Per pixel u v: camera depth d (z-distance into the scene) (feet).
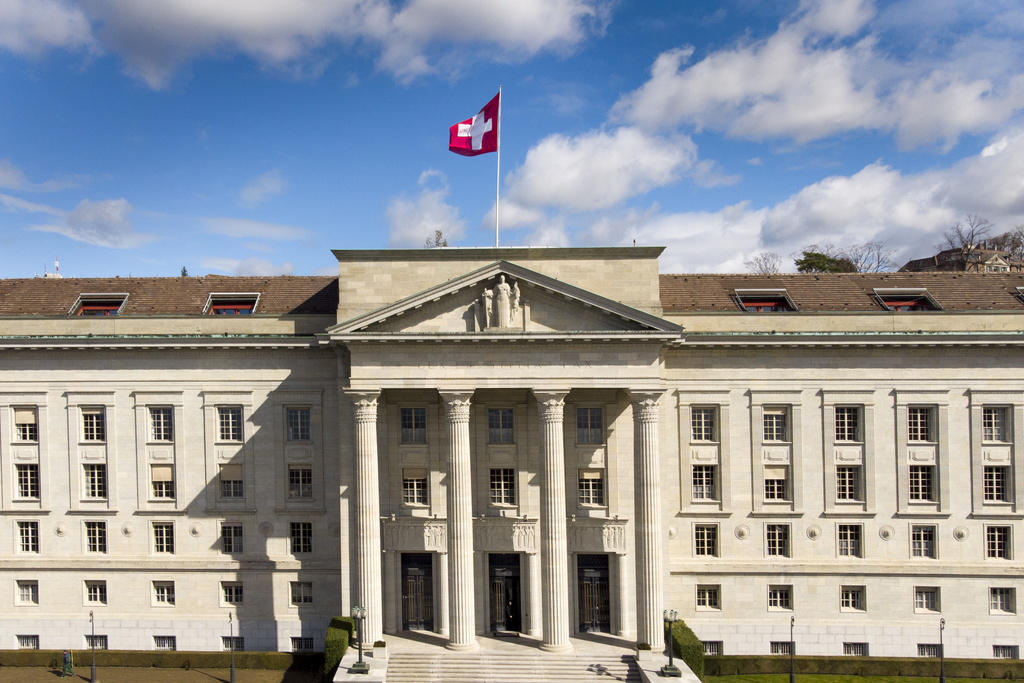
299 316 154.81
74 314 164.14
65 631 154.51
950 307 160.35
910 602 149.89
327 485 153.48
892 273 172.86
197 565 153.99
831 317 153.38
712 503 152.35
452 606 137.59
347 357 147.74
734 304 163.53
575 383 138.62
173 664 146.00
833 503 151.33
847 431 152.56
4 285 172.65
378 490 143.23
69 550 155.63
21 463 156.15
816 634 149.89
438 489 149.69
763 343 149.79
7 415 156.15
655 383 138.00
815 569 150.30
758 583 151.43
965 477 150.51
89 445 155.63
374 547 140.15
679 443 152.76
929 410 151.94
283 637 152.76
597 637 146.30
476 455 150.30
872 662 141.69
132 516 155.33
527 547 146.61
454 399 139.03
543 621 137.08
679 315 153.48
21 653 147.54
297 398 154.30
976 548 150.10
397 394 150.41
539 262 146.82
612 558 148.66
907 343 148.97
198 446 155.12
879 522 151.23
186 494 154.81
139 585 154.71
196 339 152.66
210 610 154.30
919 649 149.18
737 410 152.35
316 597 153.48
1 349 153.07
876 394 151.43
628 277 146.10
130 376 155.43
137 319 156.87
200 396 155.22
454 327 140.46
